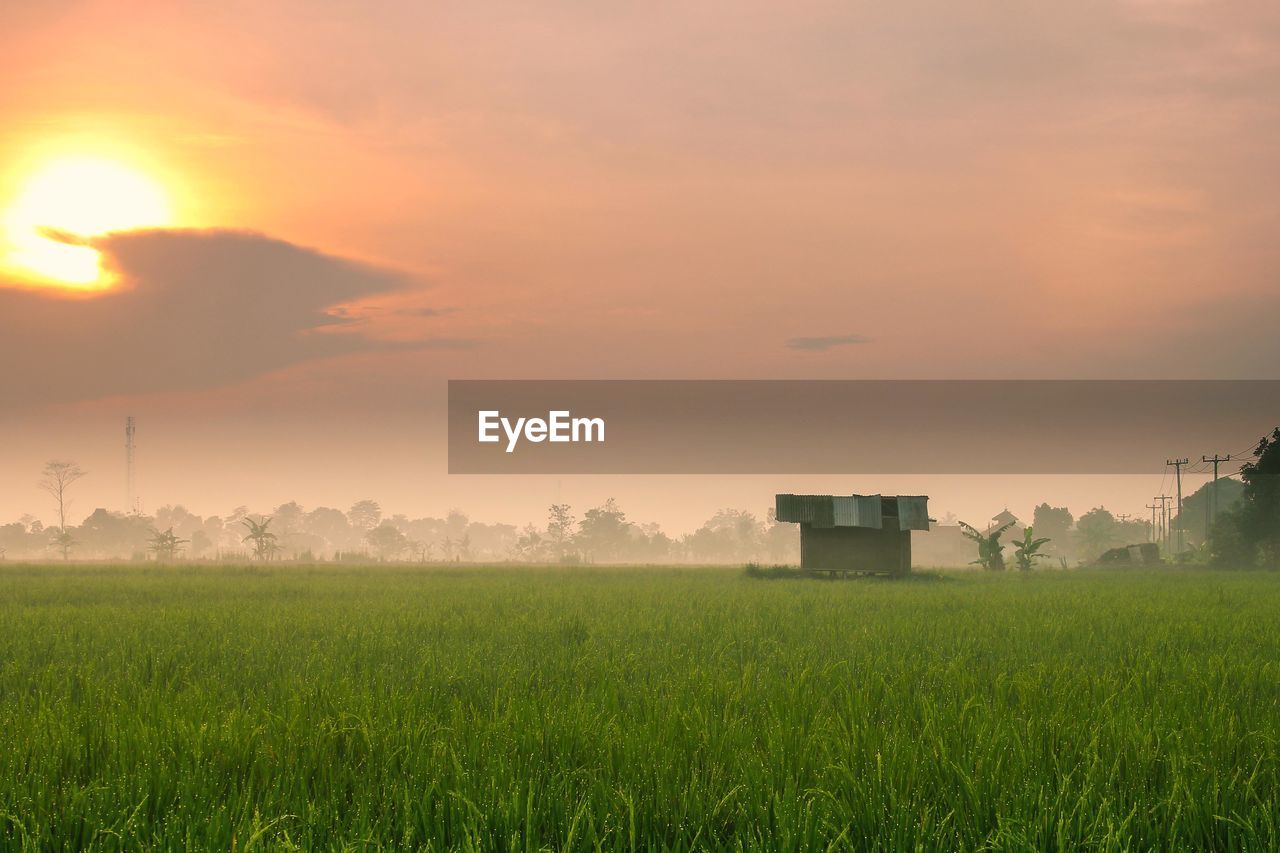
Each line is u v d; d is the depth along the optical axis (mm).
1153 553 82000
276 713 9422
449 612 22625
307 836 5996
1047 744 8188
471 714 9516
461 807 6449
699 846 6164
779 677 11961
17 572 48281
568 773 7199
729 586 35219
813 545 44719
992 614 22109
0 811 6336
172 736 8055
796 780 7246
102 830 6109
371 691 10914
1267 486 70812
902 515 42938
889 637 17078
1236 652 15305
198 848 5836
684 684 11055
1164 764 7590
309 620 20406
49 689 11414
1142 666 13188
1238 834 6230
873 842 6133
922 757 7633
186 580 39656
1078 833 6129
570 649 15219
